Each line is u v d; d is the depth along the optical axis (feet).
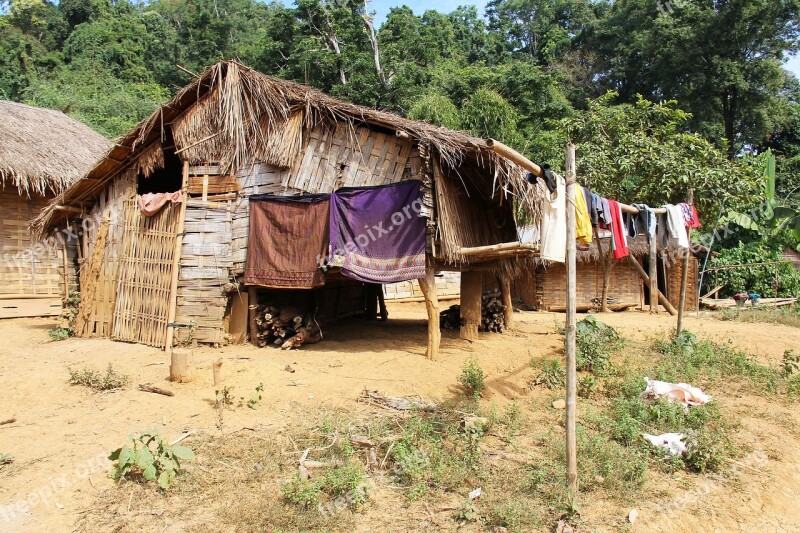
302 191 28.73
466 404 21.65
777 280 59.11
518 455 18.40
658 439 19.81
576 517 14.84
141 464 14.97
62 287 34.09
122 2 182.19
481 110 67.56
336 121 28.12
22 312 40.70
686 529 15.11
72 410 20.17
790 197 77.87
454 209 27.50
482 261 30.91
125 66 145.18
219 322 29.43
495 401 22.95
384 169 27.17
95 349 28.60
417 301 55.77
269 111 28.76
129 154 31.14
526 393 24.40
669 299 56.24
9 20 167.73
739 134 105.50
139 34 156.76
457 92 89.76
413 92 87.35
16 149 42.34
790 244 62.23
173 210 29.76
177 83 144.15
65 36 166.40
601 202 24.12
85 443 17.34
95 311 32.07
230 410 20.13
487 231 32.14
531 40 152.25
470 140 24.17
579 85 115.55
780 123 102.27
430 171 25.70
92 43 144.87
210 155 30.27
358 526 14.02
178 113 30.71
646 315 50.24
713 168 46.29
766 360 32.60
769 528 15.62
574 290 16.57
